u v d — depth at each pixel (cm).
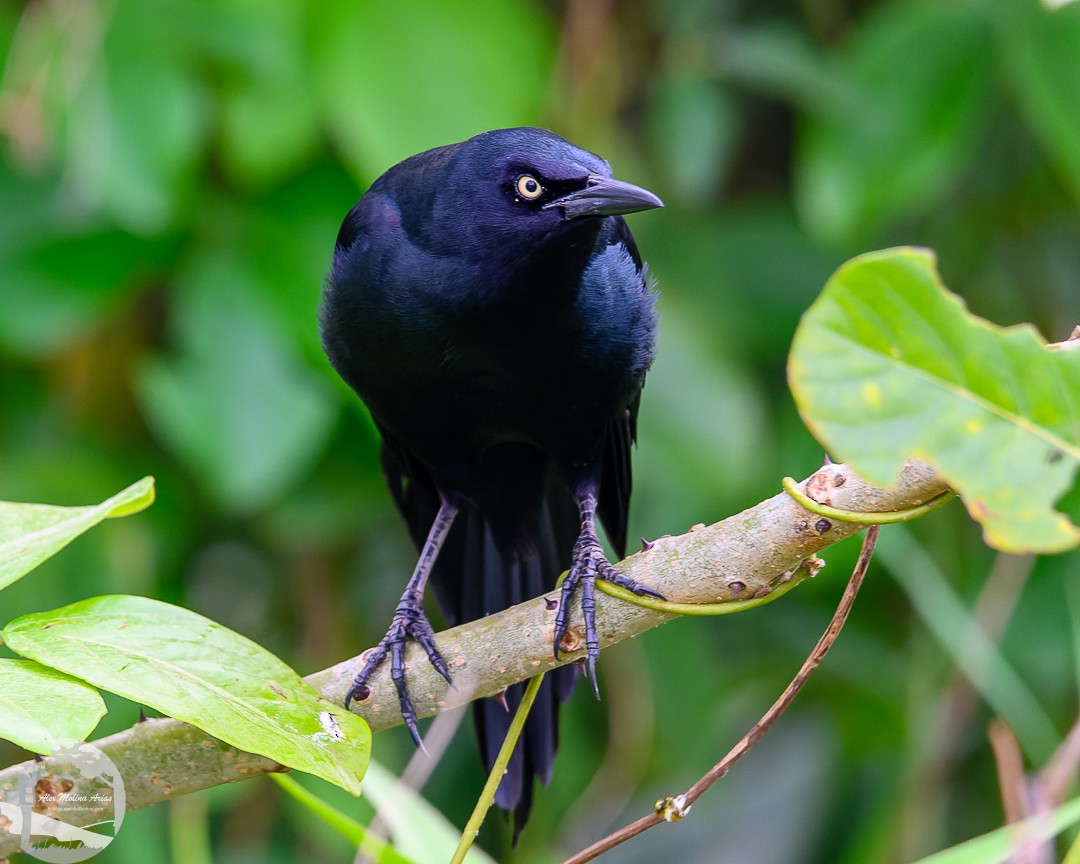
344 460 1044
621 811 1073
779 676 1134
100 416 1093
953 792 1109
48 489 1005
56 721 433
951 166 1078
